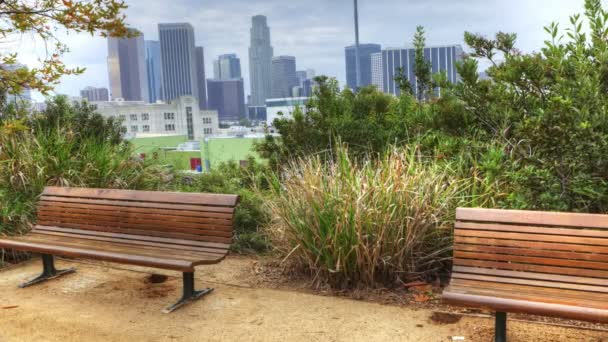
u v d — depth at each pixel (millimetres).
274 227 5129
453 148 5734
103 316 3930
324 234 4371
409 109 7441
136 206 4629
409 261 4387
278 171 7293
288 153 7691
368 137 6996
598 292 2963
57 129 7449
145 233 4555
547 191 4301
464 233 3365
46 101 8977
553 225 3162
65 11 5301
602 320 2592
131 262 3945
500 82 5473
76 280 4848
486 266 3289
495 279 3225
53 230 5078
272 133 7934
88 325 3762
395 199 4418
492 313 3748
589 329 3428
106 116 9977
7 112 7348
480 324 3572
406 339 3375
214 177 7816
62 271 5023
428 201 4512
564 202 4234
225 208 4180
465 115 5824
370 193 4445
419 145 5844
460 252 3359
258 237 5809
